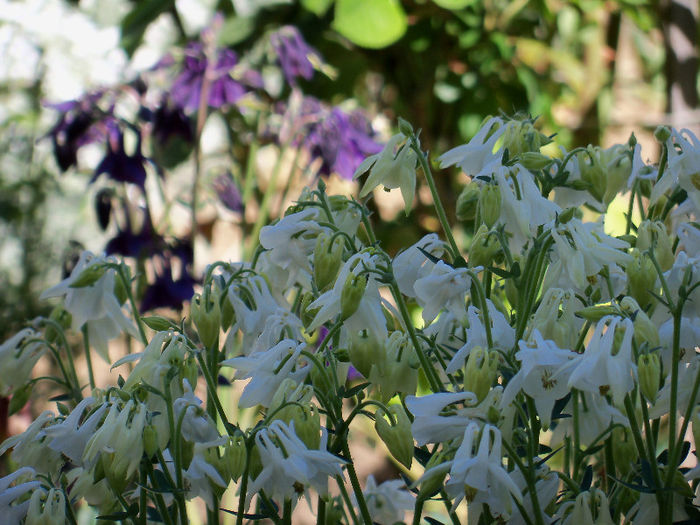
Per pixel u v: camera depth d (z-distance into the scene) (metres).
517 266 1.08
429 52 2.40
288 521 1.08
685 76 1.99
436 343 1.15
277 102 2.25
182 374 1.09
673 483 1.05
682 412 1.10
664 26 2.09
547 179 1.12
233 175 2.07
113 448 1.04
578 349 1.12
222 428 1.44
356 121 1.94
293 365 1.09
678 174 1.12
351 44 2.39
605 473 1.15
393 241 2.44
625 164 1.16
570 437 1.16
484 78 2.42
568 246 1.07
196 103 1.84
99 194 1.68
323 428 1.09
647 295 1.07
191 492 1.10
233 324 1.20
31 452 1.12
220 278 1.18
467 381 1.04
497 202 1.08
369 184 1.14
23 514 1.09
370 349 1.08
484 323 1.08
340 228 1.15
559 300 1.07
